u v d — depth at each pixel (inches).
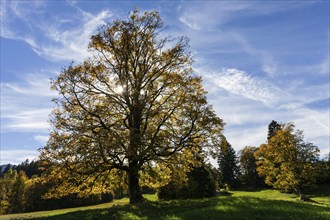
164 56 936.3
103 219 580.4
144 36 934.4
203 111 856.3
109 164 832.9
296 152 2192.4
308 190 2748.5
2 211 2829.7
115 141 753.0
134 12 943.7
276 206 646.5
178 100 906.1
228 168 4313.5
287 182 2197.3
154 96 917.8
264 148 2432.3
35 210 2637.8
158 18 952.3
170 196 1675.7
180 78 910.4
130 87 912.3
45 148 783.7
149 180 986.1
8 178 3208.7
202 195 1754.4
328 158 3056.1
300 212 580.4
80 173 802.8
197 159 920.3
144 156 848.3
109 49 927.0
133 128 812.0
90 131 826.2
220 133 879.1
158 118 893.8
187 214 565.0
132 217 573.6
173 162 877.8
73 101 874.8
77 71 867.4
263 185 4116.6
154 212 629.9
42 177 809.5
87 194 913.5
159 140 807.1
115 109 909.2
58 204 2566.4
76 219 599.8
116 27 926.4
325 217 535.5
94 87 905.5
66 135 820.6
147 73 943.7
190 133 864.9
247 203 693.9
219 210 593.0
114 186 963.3
